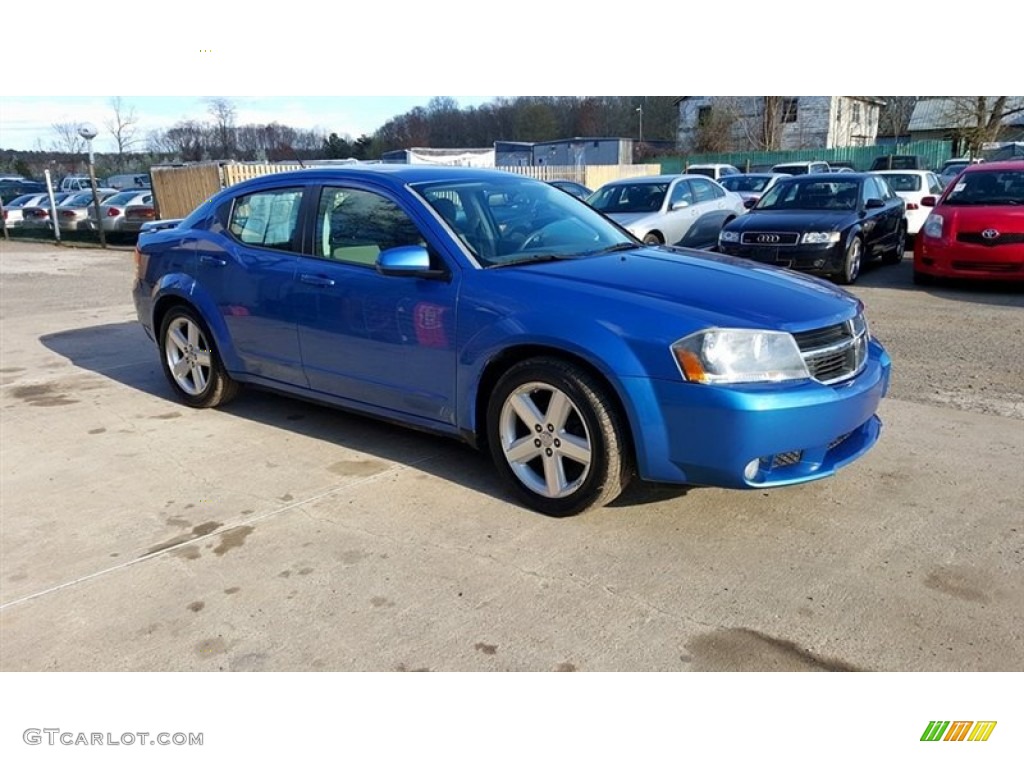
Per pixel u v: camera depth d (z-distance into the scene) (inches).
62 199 990.4
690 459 126.6
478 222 160.6
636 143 1878.7
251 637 110.5
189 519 146.5
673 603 115.7
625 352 127.5
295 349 180.1
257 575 126.2
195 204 708.0
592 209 192.1
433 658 105.4
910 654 103.7
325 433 191.6
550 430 139.3
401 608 116.1
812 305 135.0
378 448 179.9
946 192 392.2
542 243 164.1
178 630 112.5
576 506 138.9
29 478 167.9
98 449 184.7
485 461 170.1
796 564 125.4
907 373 234.7
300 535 138.9
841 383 132.6
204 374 210.1
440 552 131.7
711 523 139.5
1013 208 360.8
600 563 127.0
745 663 103.0
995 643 105.3
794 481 128.7
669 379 124.8
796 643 106.3
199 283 200.5
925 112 1950.1
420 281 153.5
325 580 124.1
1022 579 119.6
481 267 149.0
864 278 425.4
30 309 389.4
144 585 124.1
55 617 116.2
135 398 227.6
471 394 148.0
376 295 159.3
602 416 131.6
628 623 111.4
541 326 135.3
